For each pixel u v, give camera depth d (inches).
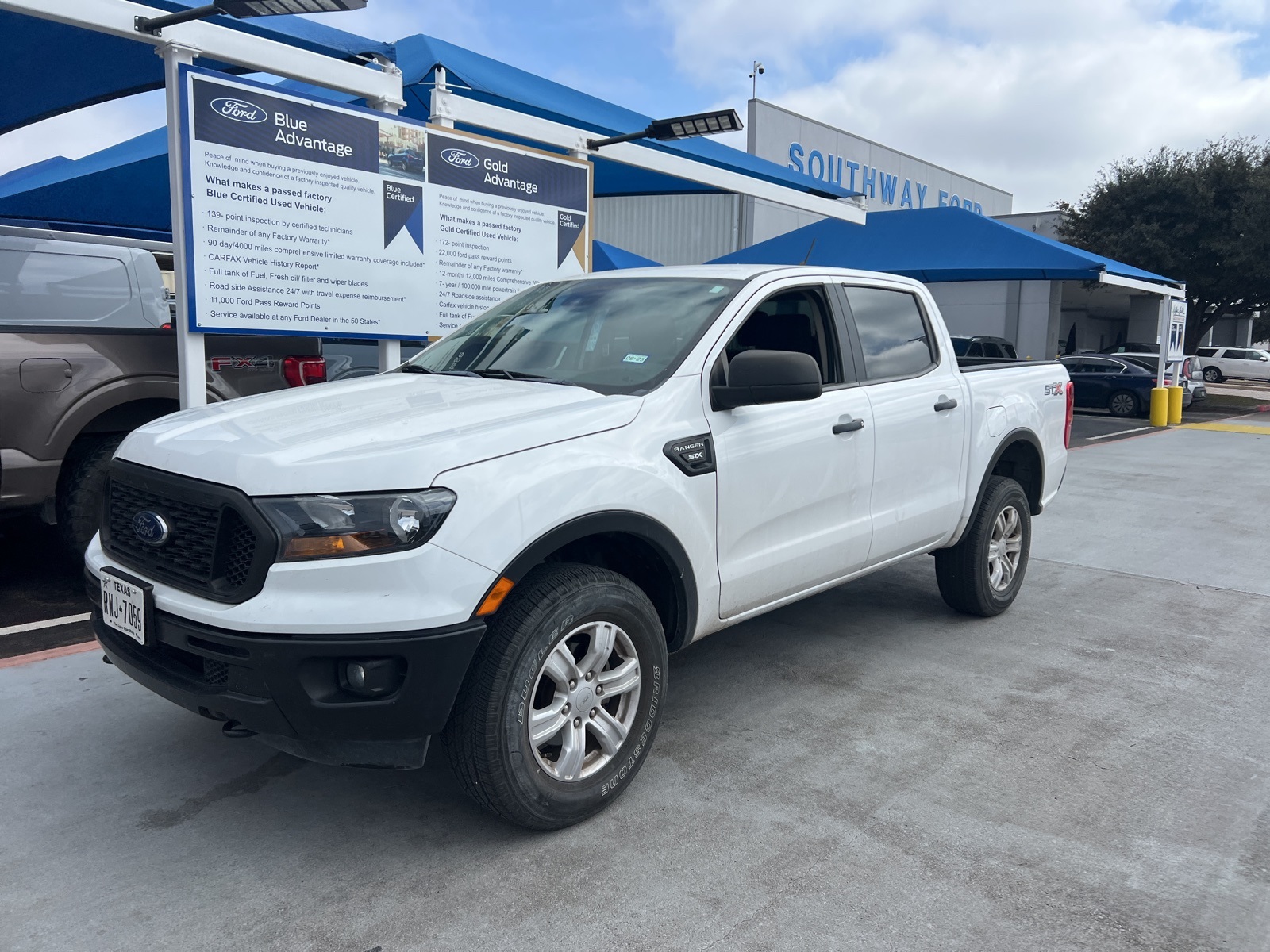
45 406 189.9
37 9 180.9
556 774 112.2
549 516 107.4
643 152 323.9
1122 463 506.0
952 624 201.8
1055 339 1075.9
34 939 93.9
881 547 165.6
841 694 161.2
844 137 1197.7
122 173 346.6
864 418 157.8
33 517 278.4
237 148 209.6
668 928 96.7
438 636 98.3
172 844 111.8
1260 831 117.3
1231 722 151.8
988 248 627.2
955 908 100.6
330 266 229.9
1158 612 215.8
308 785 126.8
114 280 229.6
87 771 129.0
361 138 233.0
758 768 133.0
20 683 157.8
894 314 178.7
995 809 121.9
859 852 111.3
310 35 232.8
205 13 188.7
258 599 97.4
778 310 154.4
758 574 139.9
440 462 102.3
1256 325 2247.8
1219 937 96.3
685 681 166.9
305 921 97.4
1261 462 512.1
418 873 106.2
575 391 127.2
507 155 269.7
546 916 98.5
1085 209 1242.0
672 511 122.5
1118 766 134.9
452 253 258.8
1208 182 1131.9
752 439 136.7
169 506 109.0
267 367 222.7
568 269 294.0
